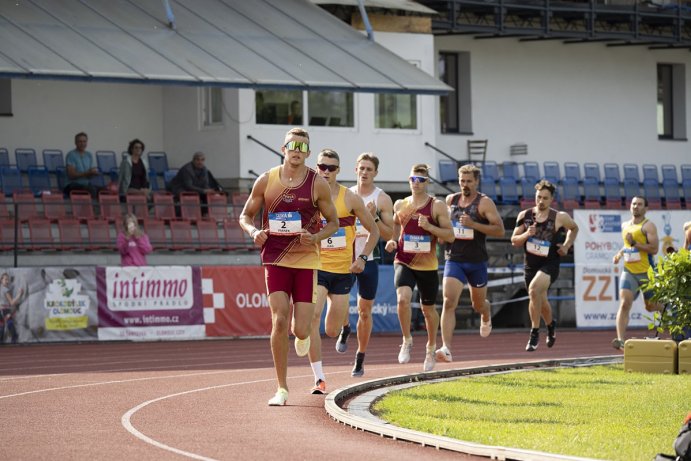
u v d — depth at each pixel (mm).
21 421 18734
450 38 65250
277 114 52781
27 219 44250
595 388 23578
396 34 56750
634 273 32344
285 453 15570
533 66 67688
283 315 20344
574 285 49812
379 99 55812
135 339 41375
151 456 15250
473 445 15352
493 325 52875
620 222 48875
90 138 54875
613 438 16359
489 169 62969
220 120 52875
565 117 68688
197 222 47500
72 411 20094
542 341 42219
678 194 70188
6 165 50344
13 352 36438
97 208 47469
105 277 41094
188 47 45594
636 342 27609
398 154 56281
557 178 66188
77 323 40594
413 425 17750
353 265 23000
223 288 42969
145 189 48062
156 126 56344
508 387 23672
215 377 26938
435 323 26766
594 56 69562
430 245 26234
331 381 25609
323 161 22984
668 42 67750
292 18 51844
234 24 49281
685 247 30938
